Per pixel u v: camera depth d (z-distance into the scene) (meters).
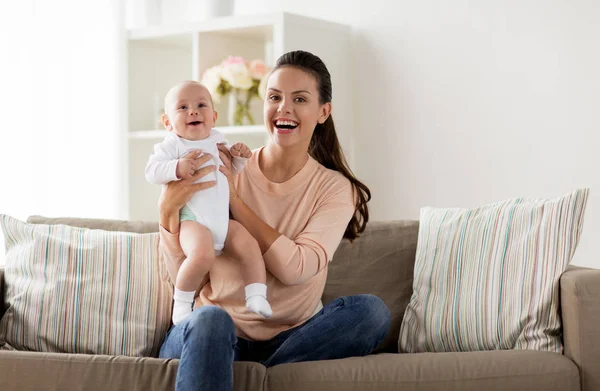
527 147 3.35
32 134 3.52
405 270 2.69
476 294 2.45
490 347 2.41
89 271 2.50
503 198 3.41
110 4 3.76
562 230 2.36
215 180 2.18
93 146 3.70
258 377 2.02
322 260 2.22
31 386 2.07
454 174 3.53
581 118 3.23
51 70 3.58
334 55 3.70
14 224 2.61
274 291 2.24
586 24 3.21
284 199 2.32
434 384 2.06
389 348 2.66
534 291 2.34
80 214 3.67
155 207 4.02
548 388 2.12
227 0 3.99
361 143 3.78
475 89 3.46
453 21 3.51
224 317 1.89
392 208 3.70
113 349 2.43
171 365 2.03
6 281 2.55
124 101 3.79
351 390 2.03
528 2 3.33
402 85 3.65
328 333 2.17
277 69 2.29
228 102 3.85
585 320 2.20
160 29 3.77
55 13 3.59
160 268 2.54
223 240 2.17
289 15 3.48
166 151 2.18
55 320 2.44
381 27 3.70
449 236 2.58
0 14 3.44
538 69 3.32
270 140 2.35
